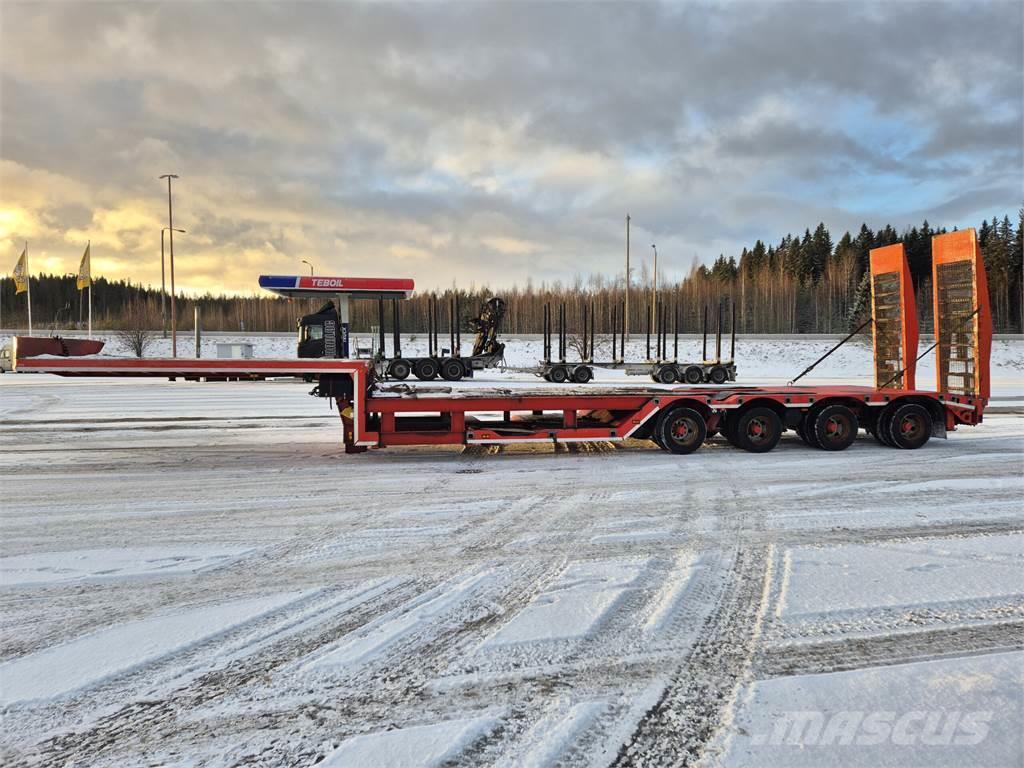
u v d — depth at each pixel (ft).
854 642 11.28
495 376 88.74
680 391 30.27
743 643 11.28
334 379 28.45
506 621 12.17
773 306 217.36
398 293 74.43
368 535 17.42
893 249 32.99
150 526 18.30
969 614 12.31
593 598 13.17
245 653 11.02
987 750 8.37
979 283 29.55
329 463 27.50
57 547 16.46
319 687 9.96
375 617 12.39
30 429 38.34
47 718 9.16
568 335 134.00
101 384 76.07
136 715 9.24
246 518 19.07
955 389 30.99
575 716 9.18
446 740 8.64
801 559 15.34
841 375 97.60
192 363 26.07
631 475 24.77
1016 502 20.45
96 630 11.84
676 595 13.30
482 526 18.19
